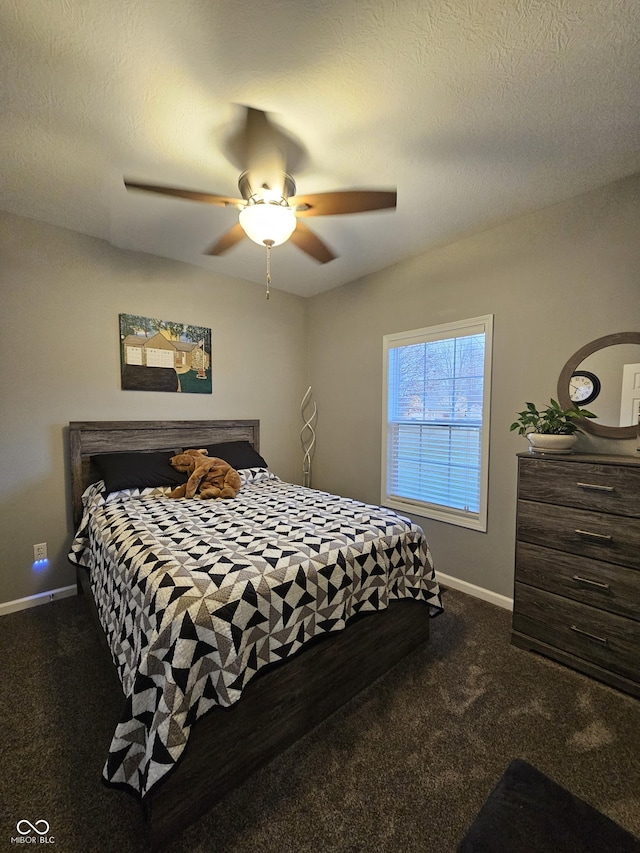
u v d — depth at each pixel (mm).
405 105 1427
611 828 998
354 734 1473
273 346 3680
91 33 1142
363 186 1957
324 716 1534
